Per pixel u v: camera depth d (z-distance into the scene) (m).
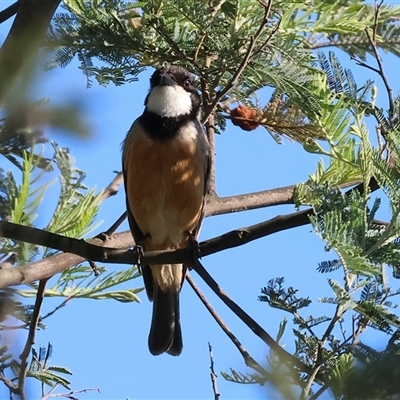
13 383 7.60
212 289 7.96
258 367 5.34
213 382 7.15
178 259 8.06
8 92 2.42
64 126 2.45
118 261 7.70
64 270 8.16
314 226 5.56
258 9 8.80
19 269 6.91
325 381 4.75
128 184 10.27
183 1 8.52
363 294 5.90
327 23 9.46
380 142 7.04
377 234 5.83
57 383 8.10
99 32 8.66
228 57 8.42
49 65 2.70
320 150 7.65
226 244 7.71
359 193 6.16
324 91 7.64
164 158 9.99
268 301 6.50
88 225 7.82
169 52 9.06
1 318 5.99
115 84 9.09
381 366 4.25
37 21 3.05
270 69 7.98
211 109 8.55
